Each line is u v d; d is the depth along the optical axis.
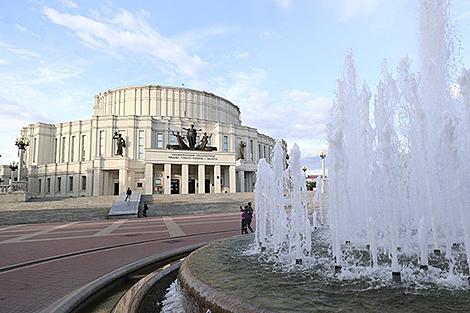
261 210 9.31
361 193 8.46
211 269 4.87
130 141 57.22
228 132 64.19
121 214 26.81
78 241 12.79
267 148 74.88
